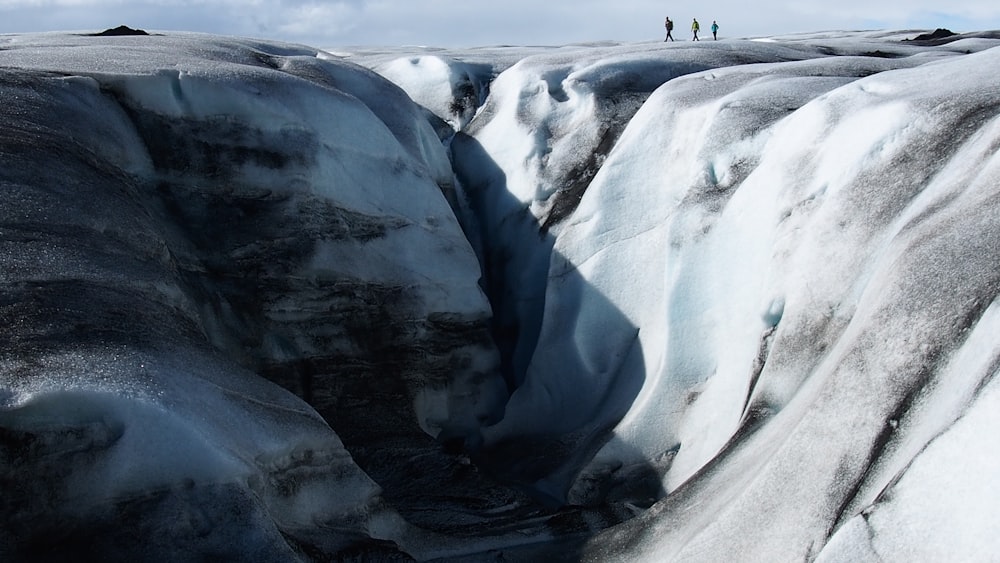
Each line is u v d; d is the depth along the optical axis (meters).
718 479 7.82
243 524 6.39
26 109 8.74
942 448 5.62
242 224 10.32
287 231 10.50
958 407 5.83
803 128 9.77
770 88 11.00
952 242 7.13
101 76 9.88
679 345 9.82
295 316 10.48
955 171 8.05
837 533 5.81
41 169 8.14
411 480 9.98
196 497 6.41
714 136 10.58
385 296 11.08
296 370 10.43
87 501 6.24
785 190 9.51
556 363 10.92
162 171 10.02
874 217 8.55
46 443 6.19
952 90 8.97
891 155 8.80
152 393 6.56
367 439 10.54
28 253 7.29
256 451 6.91
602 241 11.13
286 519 7.16
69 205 8.02
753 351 9.14
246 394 7.41
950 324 6.55
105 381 6.45
